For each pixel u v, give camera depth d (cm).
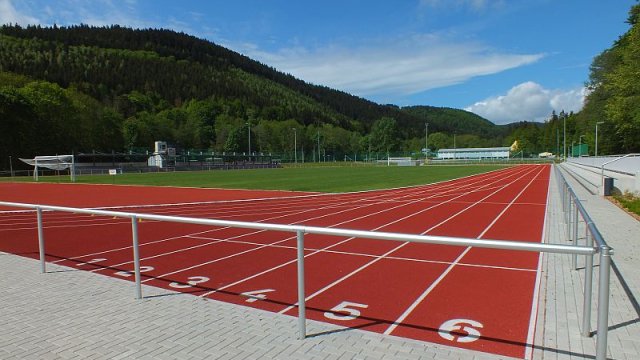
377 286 660
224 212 1669
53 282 680
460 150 12194
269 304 585
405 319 522
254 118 15100
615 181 1962
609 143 5931
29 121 6988
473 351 410
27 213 1652
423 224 1291
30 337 466
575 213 777
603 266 329
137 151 9250
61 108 7700
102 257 899
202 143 12456
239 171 6588
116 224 1348
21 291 633
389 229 1217
